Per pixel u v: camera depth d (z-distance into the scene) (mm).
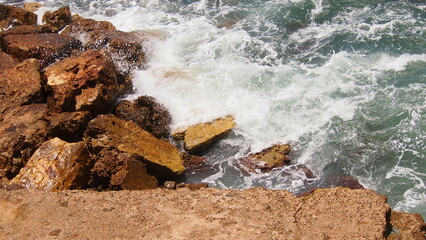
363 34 13375
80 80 10523
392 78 11562
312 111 10836
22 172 8492
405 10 14234
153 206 7453
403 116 10500
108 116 9844
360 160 9703
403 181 9117
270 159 9922
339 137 10219
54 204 7516
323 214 7074
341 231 6695
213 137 10273
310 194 8188
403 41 12852
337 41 13250
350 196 7395
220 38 13641
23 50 12273
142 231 6902
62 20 14750
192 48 13305
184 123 10734
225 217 7113
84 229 6973
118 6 16562
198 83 11656
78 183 8648
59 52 12398
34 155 8789
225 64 12469
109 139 9398
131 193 7809
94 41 12914
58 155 8758
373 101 10945
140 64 12289
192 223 7027
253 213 7180
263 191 7699
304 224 6895
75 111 10234
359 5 14820
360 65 12109
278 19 14648
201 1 16219
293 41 13492
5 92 10836
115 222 7105
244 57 12828
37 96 10812
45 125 9719
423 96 10914
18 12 14984
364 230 6676
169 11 15797
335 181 9297
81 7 16812
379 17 14078
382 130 10266
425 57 12141
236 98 11227
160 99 11211
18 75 11242
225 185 9383
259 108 10930
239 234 6746
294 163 9836
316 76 11859
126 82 11625
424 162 9477
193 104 11117
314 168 9664
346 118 10602
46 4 17328
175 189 8344
